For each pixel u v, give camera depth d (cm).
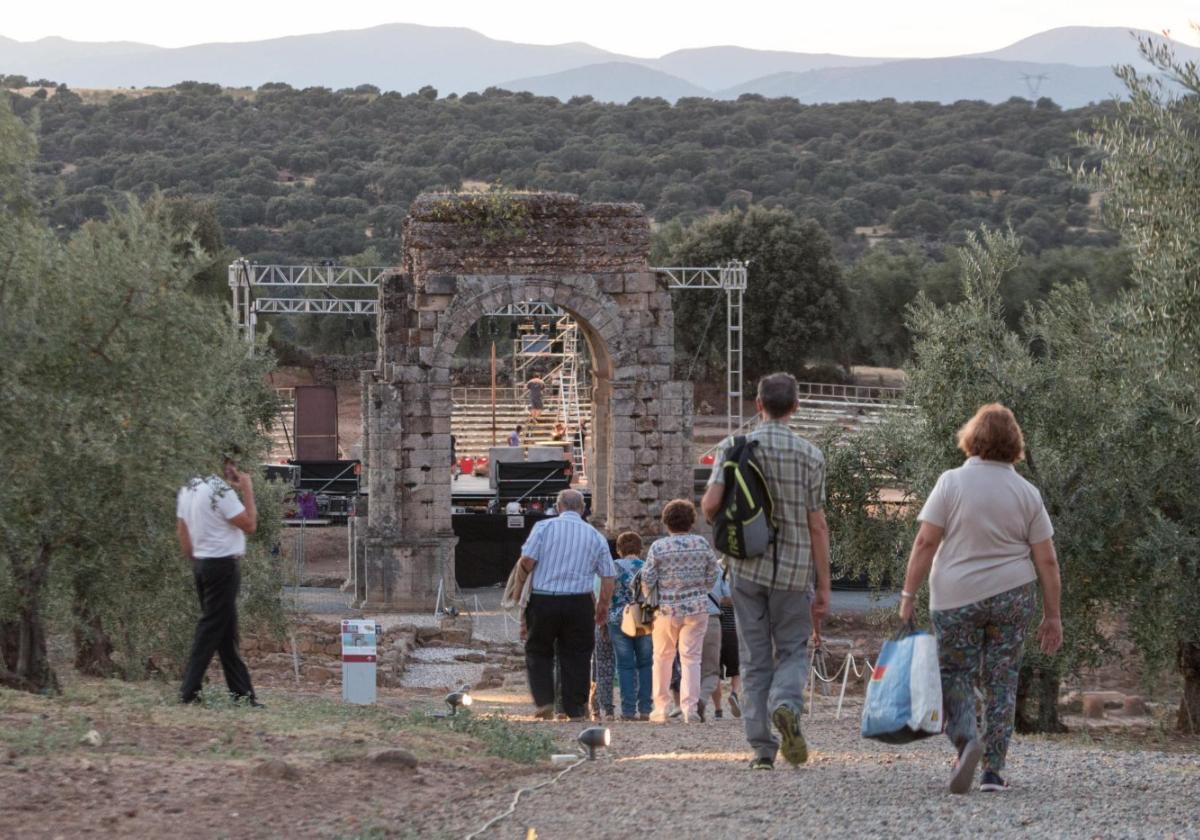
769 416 1009
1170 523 1803
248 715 1223
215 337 1434
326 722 1238
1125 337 1438
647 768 1052
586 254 3659
